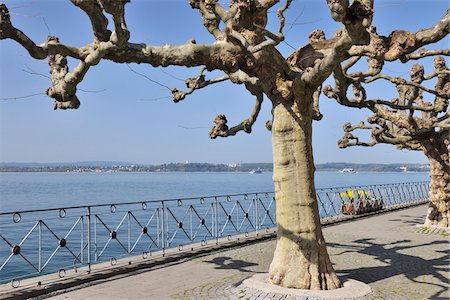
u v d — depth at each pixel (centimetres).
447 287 867
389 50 723
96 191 6644
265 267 1077
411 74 1395
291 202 816
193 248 1280
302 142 822
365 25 618
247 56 766
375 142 1766
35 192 6309
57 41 673
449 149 1788
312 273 794
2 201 4366
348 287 805
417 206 2845
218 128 1095
